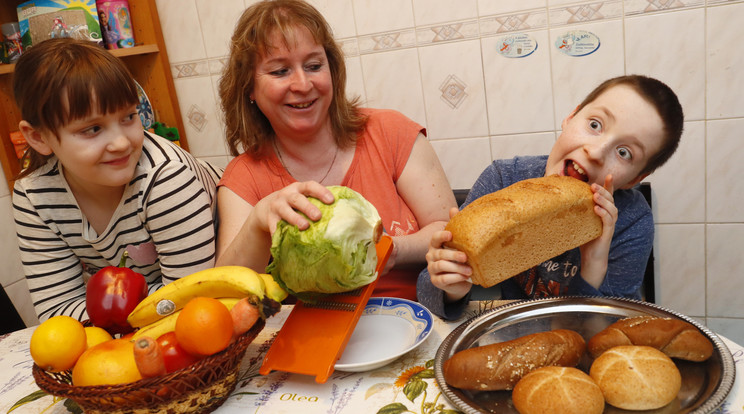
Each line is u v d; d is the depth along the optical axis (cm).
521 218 85
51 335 74
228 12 210
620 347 72
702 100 172
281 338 85
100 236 123
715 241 184
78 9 197
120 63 104
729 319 191
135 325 84
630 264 113
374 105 205
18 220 124
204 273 82
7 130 206
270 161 137
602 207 92
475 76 192
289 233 78
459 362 73
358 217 78
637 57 175
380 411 74
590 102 108
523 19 181
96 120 101
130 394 70
